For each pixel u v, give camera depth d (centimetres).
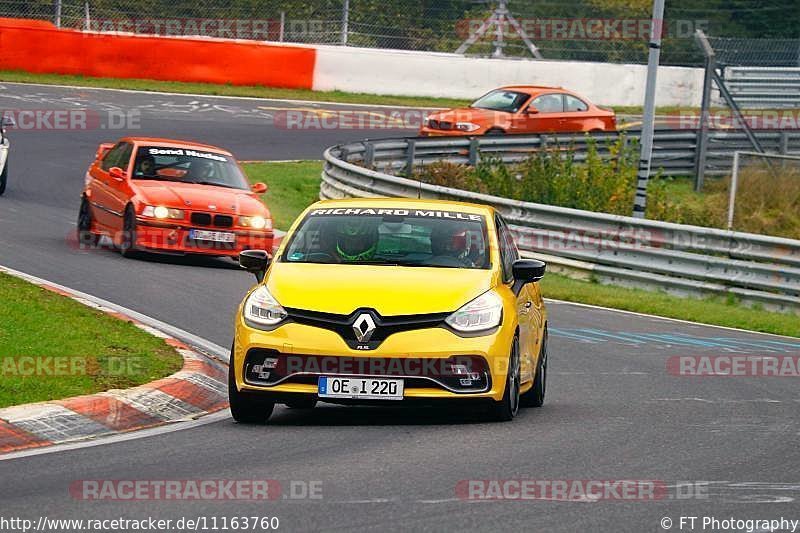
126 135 11356
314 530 2327
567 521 2447
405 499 2580
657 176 10219
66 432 3262
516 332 3638
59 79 13250
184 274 6481
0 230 7294
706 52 12244
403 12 15500
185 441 3222
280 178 10588
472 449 3144
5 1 13775
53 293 5147
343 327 3397
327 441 3238
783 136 12706
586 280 7812
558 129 12000
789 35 17812
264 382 3416
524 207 8144
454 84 15212
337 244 3772
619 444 3288
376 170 10262
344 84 14762
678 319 6638
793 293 7119
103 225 7125
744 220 10569
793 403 4197
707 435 3484
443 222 3897
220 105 13175
